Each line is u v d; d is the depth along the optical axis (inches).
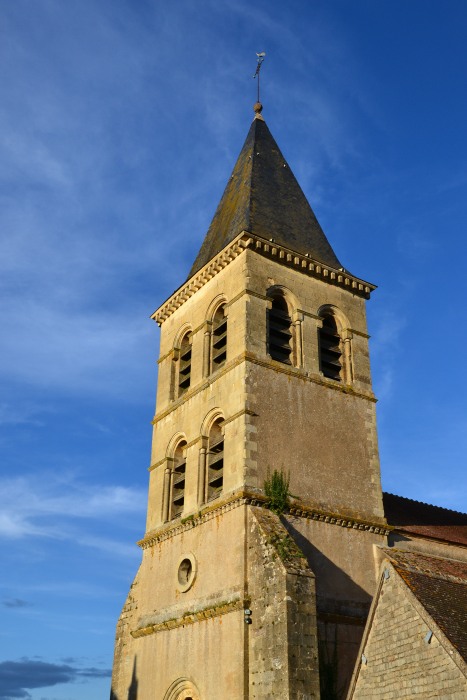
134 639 1149.7
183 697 998.4
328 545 1045.2
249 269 1192.2
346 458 1143.6
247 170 1427.2
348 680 952.9
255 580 937.5
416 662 741.9
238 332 1153.4
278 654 852.6
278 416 1100.5
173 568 1115.3
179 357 1332.4
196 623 1013.2
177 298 1359.5
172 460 1235.9
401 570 824.3
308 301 1243.8
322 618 976.3
